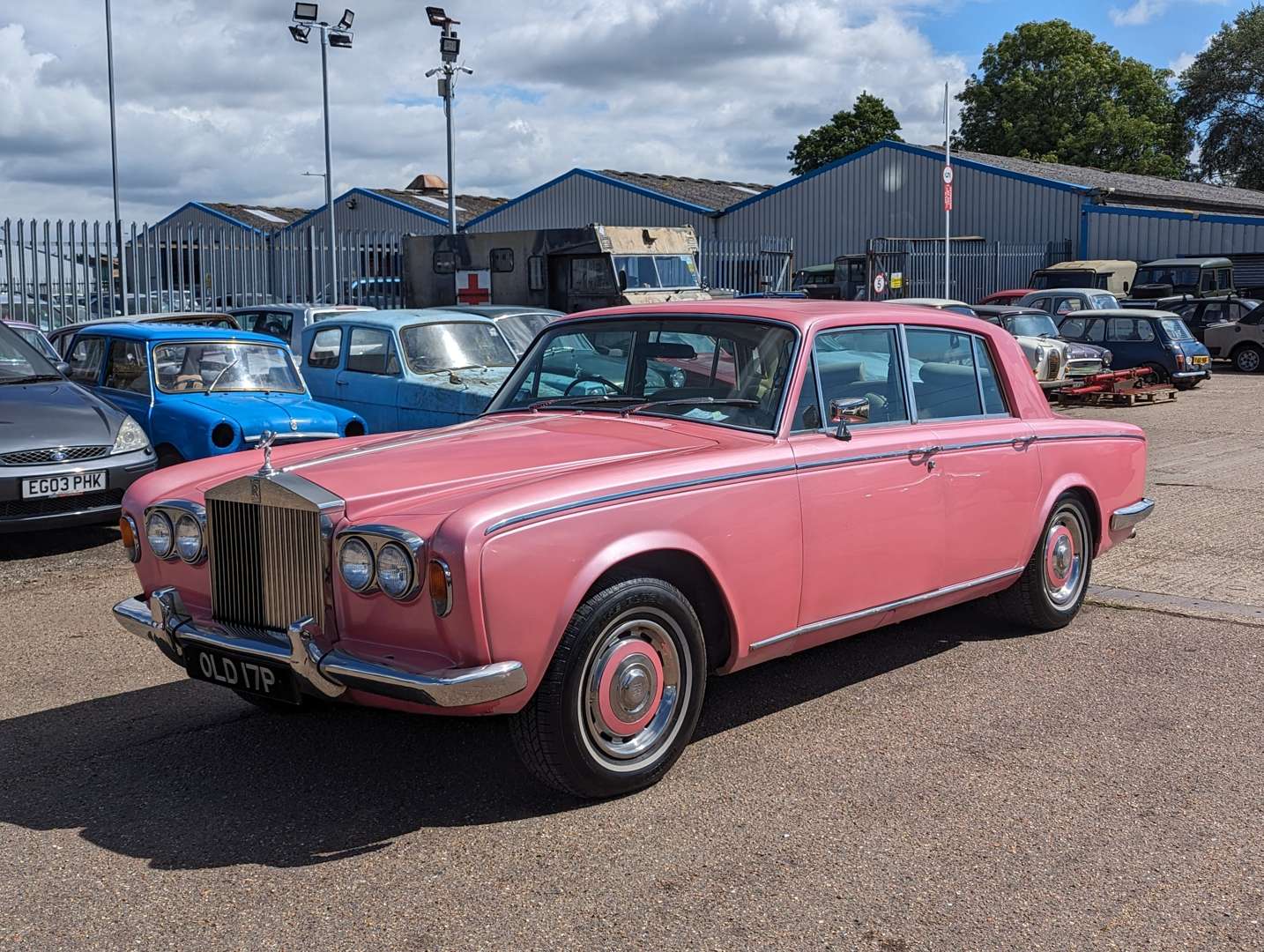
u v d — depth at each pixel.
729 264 25.28
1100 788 3.96
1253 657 5.42
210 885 3.35
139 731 4.62
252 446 9.02
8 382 8.66
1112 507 5.98
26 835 3.69
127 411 9.56
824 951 2.97
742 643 4.19
